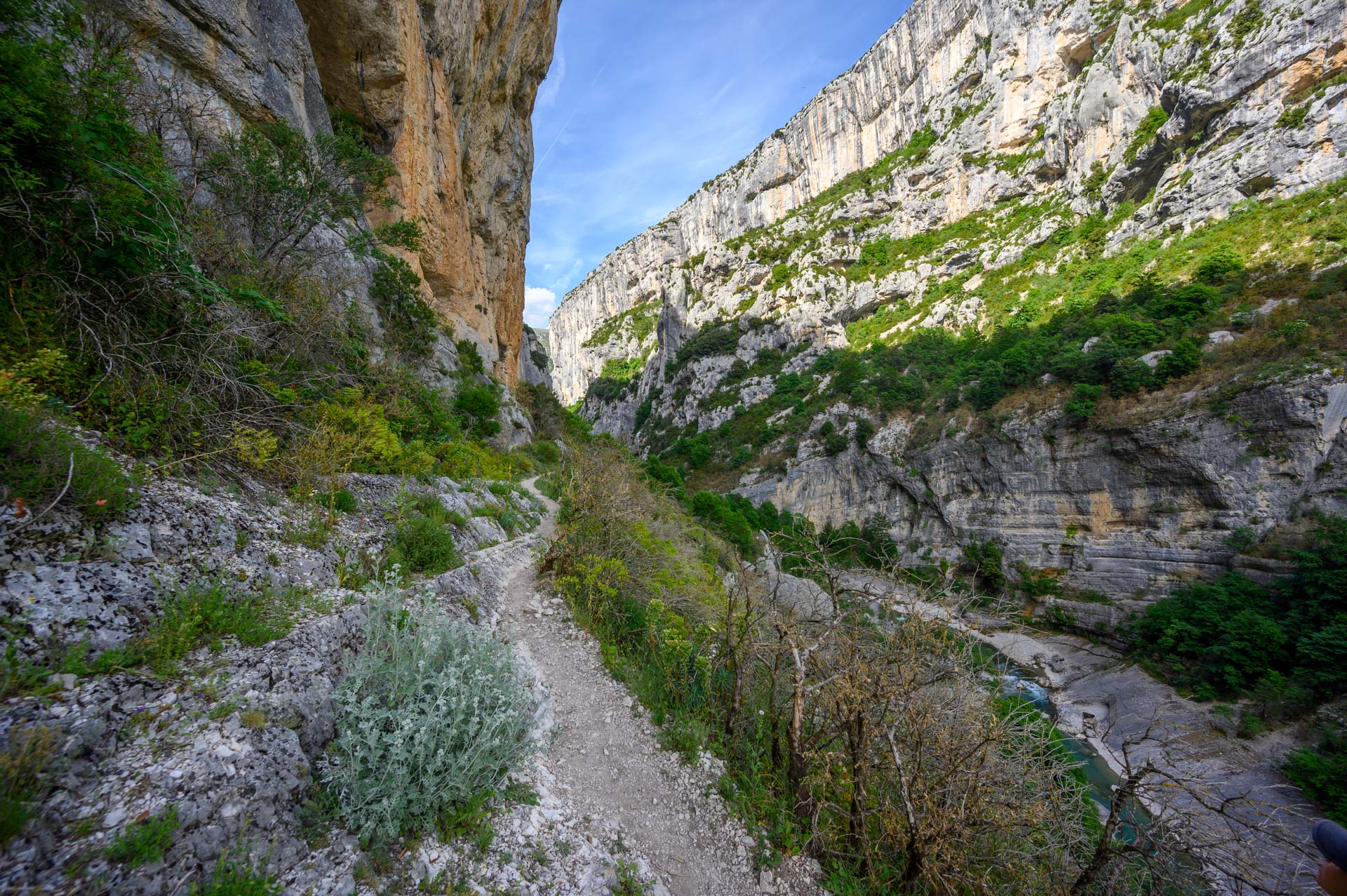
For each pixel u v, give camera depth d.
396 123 20.52
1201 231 46.34
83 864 1.74
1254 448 29.44
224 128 10.88
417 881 2.70
